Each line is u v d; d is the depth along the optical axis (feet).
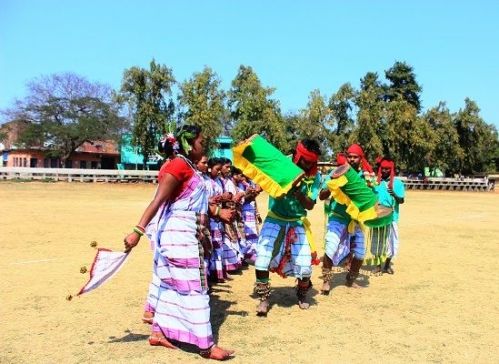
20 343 16.62
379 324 19.65
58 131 185.37
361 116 159.84
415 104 217.97
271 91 162.91
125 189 113.70
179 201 15.76
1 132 203.21
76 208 63.21
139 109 153.79
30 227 44.14
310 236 21.03
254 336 17.90
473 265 32.58
